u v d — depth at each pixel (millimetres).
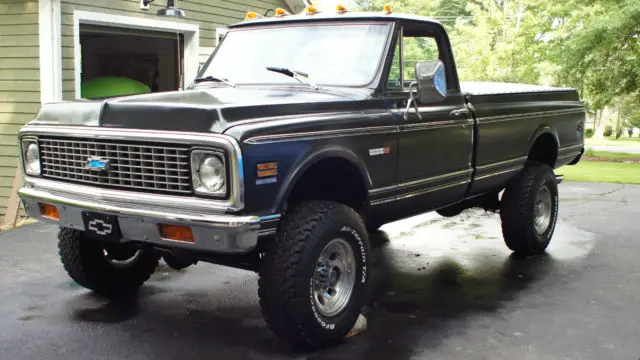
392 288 5141
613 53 19812
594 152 24344
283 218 3711
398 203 4516
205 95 3967
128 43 12016
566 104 6742
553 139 6441
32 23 8625
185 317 4445
